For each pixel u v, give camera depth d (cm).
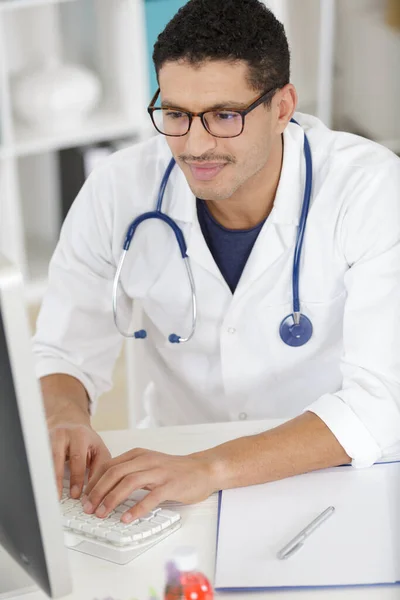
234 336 197
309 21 392
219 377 205
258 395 202
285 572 136
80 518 150
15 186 404
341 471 162
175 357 208
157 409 223
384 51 389
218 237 195
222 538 144
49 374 197
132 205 201
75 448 168
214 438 178
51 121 399
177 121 171
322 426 165
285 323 193
